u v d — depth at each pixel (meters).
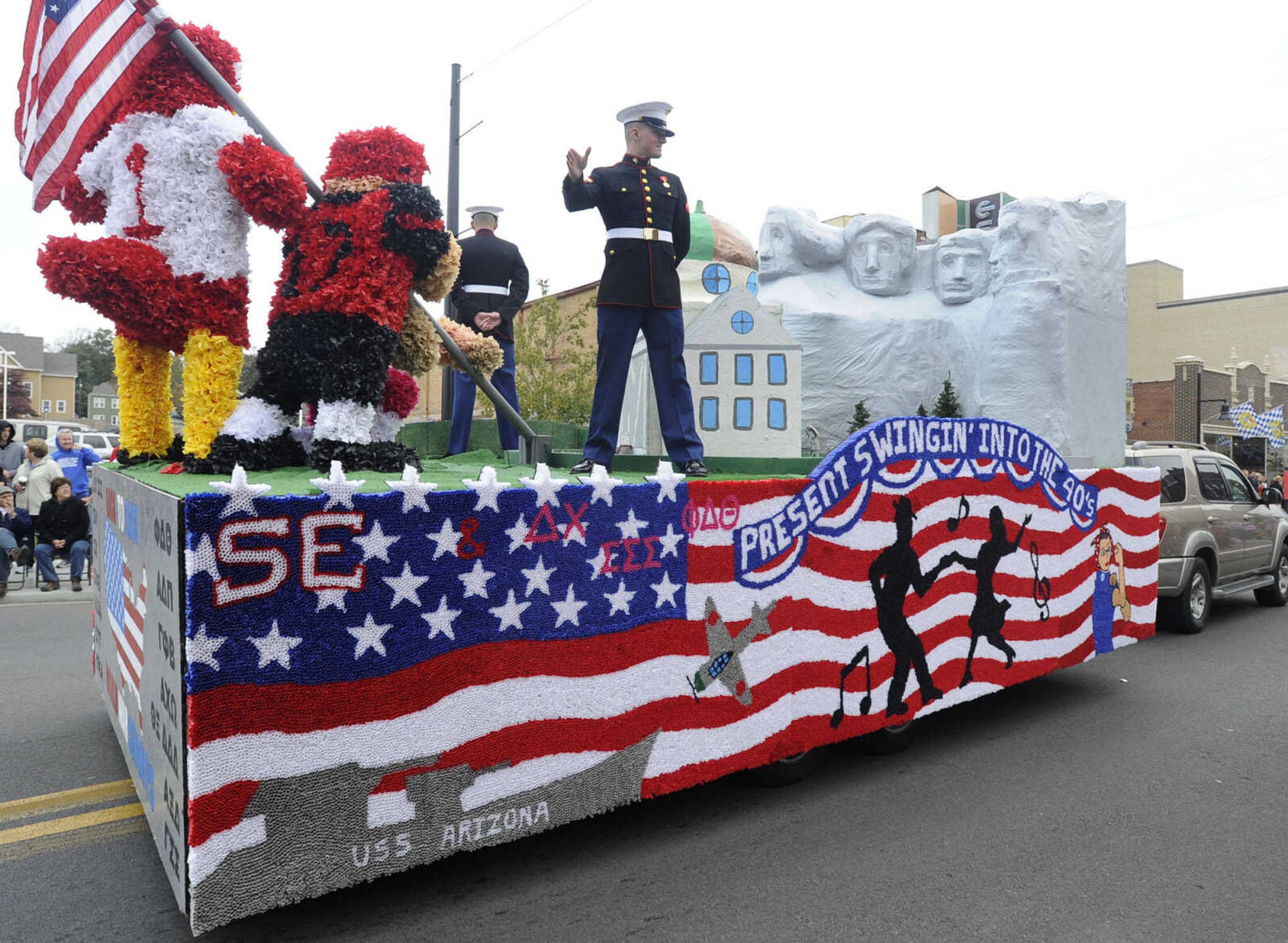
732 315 8.02
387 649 2.75
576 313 24.92
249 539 2.48
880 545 4.37
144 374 4.36
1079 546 5.75
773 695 3.91
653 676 3.47
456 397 7.02
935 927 3.06
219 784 2.44
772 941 2.94
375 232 3.52
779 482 3.91
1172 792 4.37
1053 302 18.59
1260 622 9.28
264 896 2.53
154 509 2.86
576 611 3.23
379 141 3.76
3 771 4.45
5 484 10.80
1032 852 3.67
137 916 3.06
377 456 3.54
